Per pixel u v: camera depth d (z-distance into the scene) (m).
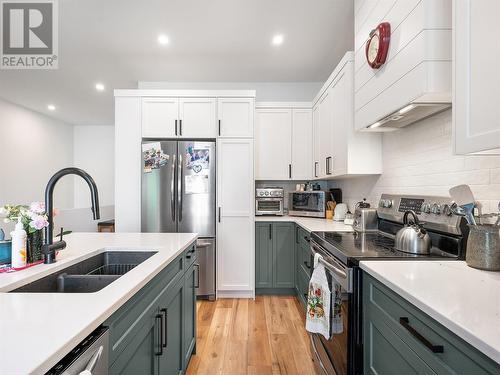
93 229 5.43
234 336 2.23
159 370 1.20
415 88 1.28
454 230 1.36
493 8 0.86
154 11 2.30
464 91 0.99
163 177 2.95
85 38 2.71
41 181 5.42
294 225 3.10
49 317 0.67
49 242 1.20
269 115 3.49
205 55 3.06
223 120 3.02
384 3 1.58
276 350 2.04
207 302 2.93
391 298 1.00
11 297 0.80
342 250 1.47
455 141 1.04
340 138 2.42
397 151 2.07
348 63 2.20
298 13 2.34
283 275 3.13
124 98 3.03
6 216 1.11
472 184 1.38
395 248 1.50
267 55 3.06
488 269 1.08
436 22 1.21
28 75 3.58
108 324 0.76
